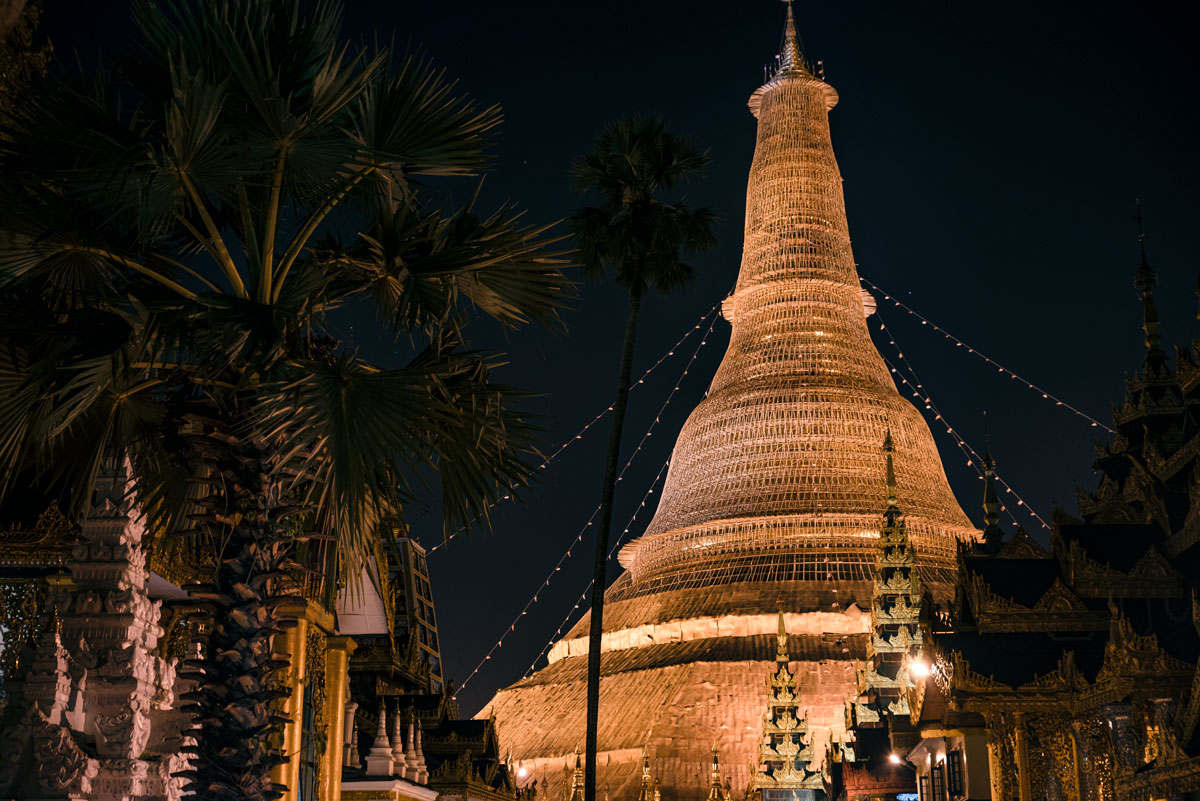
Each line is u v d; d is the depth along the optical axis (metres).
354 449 19.27
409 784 44.34
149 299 21.73
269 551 20.09
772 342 143.75
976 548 69.50
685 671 111.38
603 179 37.19
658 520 139.62
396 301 23.00
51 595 28.70
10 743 25.17
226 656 19.45
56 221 20.70
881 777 63.62
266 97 20.45
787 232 148.50
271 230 21.28
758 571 122.81
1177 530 45.81
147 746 28.92
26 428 20.92
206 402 20.55
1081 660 43.62
